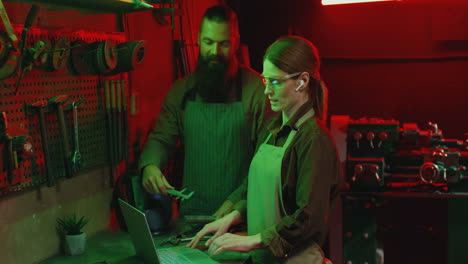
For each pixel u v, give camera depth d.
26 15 2.08
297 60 1.86
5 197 1.95
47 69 2.13
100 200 2.55
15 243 2.01
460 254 3.33
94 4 2.35
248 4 4.75
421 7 4.50
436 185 3.20
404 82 4.64
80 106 2.38
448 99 4.57
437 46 4.52
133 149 2.96
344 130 3.23
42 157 2.15
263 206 1.99
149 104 3.19
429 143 3.25
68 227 2.23
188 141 2.75
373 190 3.18
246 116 2.70
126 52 2.43
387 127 3.15
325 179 1.83
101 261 2.08
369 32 4.64
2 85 1.93
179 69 3.59
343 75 4.75
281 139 2.01
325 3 3.99
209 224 2.17
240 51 4.21
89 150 2.46
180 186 3.37
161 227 2.44
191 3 3.81
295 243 1.83
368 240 3.21
